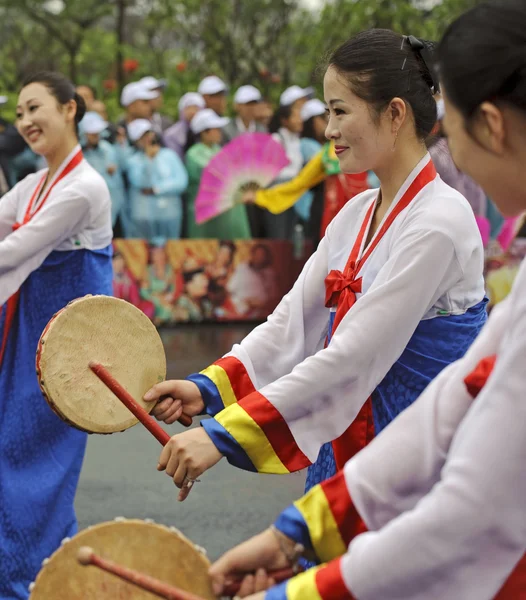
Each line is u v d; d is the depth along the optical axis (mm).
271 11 13570
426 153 2242
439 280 2135
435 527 1202
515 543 1204
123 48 13438
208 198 8305
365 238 2311
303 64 13039
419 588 1231
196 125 9016
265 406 2033
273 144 8305
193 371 6781
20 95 3369
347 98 2166
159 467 2025
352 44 2178
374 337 2084
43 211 3240
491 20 1261
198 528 4109
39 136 3338
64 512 3389
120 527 1570
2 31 14523
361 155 2191
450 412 1461
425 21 11391
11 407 3334
